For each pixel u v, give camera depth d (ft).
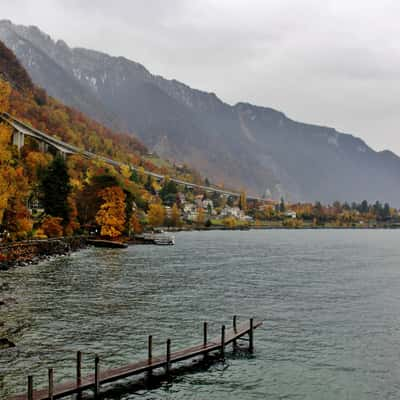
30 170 438.40
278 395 94.63
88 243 395.75
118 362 106.73
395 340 131.54
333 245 583.99
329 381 102.01
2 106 225.35
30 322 136.15
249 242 593.01
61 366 103.35
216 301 177.78
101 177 443.73
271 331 138.00
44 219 358.43
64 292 180.65
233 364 110.01
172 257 341.62
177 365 108.58
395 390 98.32
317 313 163.32
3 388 91.45
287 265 319.27
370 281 248.52
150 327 135.85
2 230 285.23
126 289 193.88
